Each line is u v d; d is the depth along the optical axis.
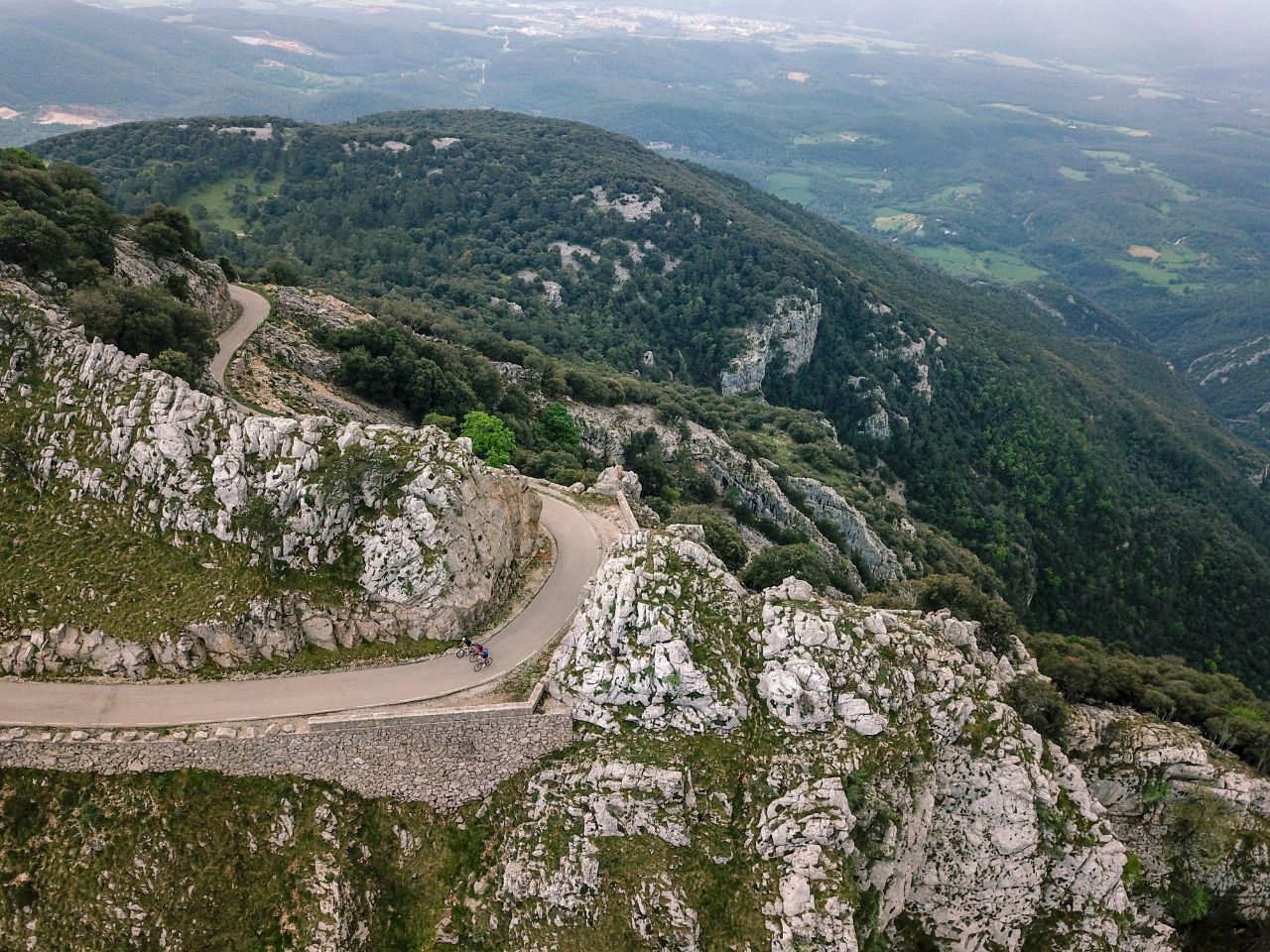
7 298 46.28
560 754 41.12
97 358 44.97
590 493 65.12
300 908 36.03
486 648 45.00
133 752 36.97
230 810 37.44
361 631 42.81
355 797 39.69
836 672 44.47
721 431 125.94
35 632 38.84
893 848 41.09
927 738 46.25
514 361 114.81
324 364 77.81
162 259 70.88
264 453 42.72
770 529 100.50
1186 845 59.81
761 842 38.91
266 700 39.56
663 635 42.88
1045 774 49.28
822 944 36.47
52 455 42.81
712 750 41.12
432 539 43.81
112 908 34.38
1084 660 72.88
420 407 81.25
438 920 37.94
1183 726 67.75
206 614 39.88
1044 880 48.19
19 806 35.66
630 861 38.25
